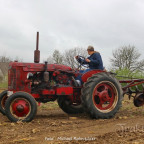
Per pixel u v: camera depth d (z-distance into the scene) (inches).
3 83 880.9
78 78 273.7
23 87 247.8
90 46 276.7
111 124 219.0
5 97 274.2
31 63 254.4
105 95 255.0
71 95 271.0
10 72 250.1
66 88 256.5
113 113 253.9
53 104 379.2
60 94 254.1
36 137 172.7
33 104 227.8
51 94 252.8
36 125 215.6
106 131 189.5
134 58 1373.0
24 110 227.3
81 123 226.1
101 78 252.8
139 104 296.8
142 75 631.8
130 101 424.8
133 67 1352.1
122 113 289.1
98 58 270.2
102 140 162.9
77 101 274.4
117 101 258.1
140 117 257.4
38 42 264.7
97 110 248.4
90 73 259.0
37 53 263.1
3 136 175.9
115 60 1403.8
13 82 247.8
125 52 1382.9
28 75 247.6
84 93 247.8
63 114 293.1
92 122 231.3
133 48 1375.5
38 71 253.9
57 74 261.9
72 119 250.8
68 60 1493.6
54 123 221.6
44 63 260.8
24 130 195.0
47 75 251.9
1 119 251.9
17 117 227.8
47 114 292.4
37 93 254.4
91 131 189.2
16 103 229.1
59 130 195.2
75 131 191.0
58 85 255.4
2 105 273.1
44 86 256.2
